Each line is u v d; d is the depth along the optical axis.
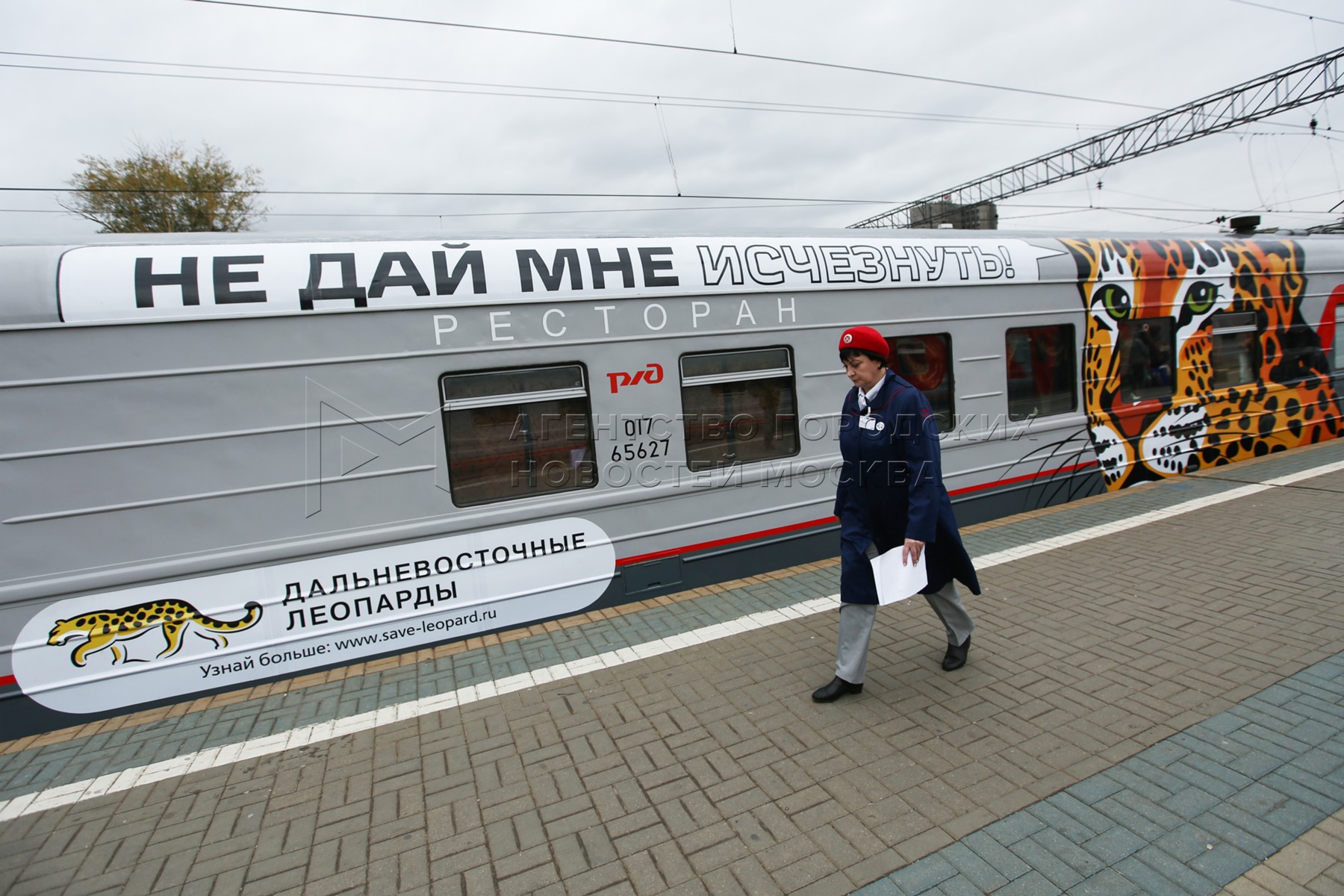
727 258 5.23
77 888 2.64
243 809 3.05
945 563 3.55
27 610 3.74
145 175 23.59
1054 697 3.46
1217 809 2.61
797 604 4.87
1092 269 6.88
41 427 3.70
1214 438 7.82
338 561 4.24
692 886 2.42
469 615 4.58
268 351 4.05
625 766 3.15
